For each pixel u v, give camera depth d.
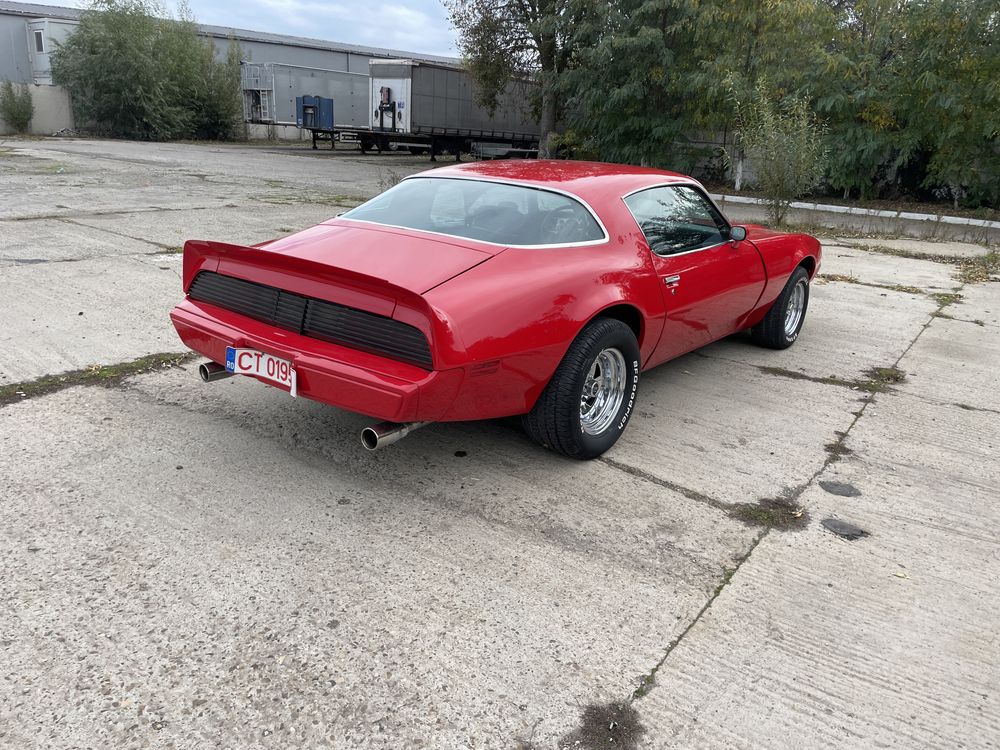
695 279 4.32
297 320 3.20
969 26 13.41
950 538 3.27
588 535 3.11
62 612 2.46
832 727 2.18
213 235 9.23
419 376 2.87
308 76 34.66
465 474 3.58
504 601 2.66
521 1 23.19
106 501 3.13
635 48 16.67
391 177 19.16
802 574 2.93
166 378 4.52
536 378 3.31
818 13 15.29
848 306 7.70
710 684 2.32
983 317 7.44
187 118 36.00
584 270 3.51
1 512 2.99
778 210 13.65
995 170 14.32
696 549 3.06
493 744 2.05
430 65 29.38
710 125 17.06
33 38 40.25
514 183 3.89
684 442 4.10
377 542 2.97
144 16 34.69
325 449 3.74
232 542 2.91
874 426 4.49
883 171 16.28
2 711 2.05
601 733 2.12
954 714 2.26
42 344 4.91
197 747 1.98
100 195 12.85
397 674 2.28
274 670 2.27
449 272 3.14
